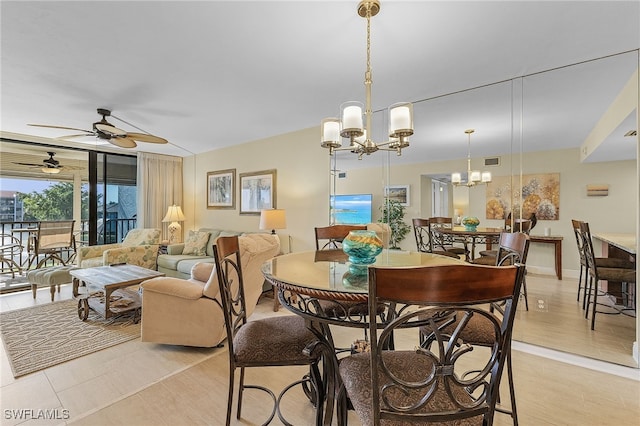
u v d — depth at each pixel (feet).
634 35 6.06
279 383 6.30
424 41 6.32
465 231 10.31
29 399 5.64
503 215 9.73
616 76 7.45
